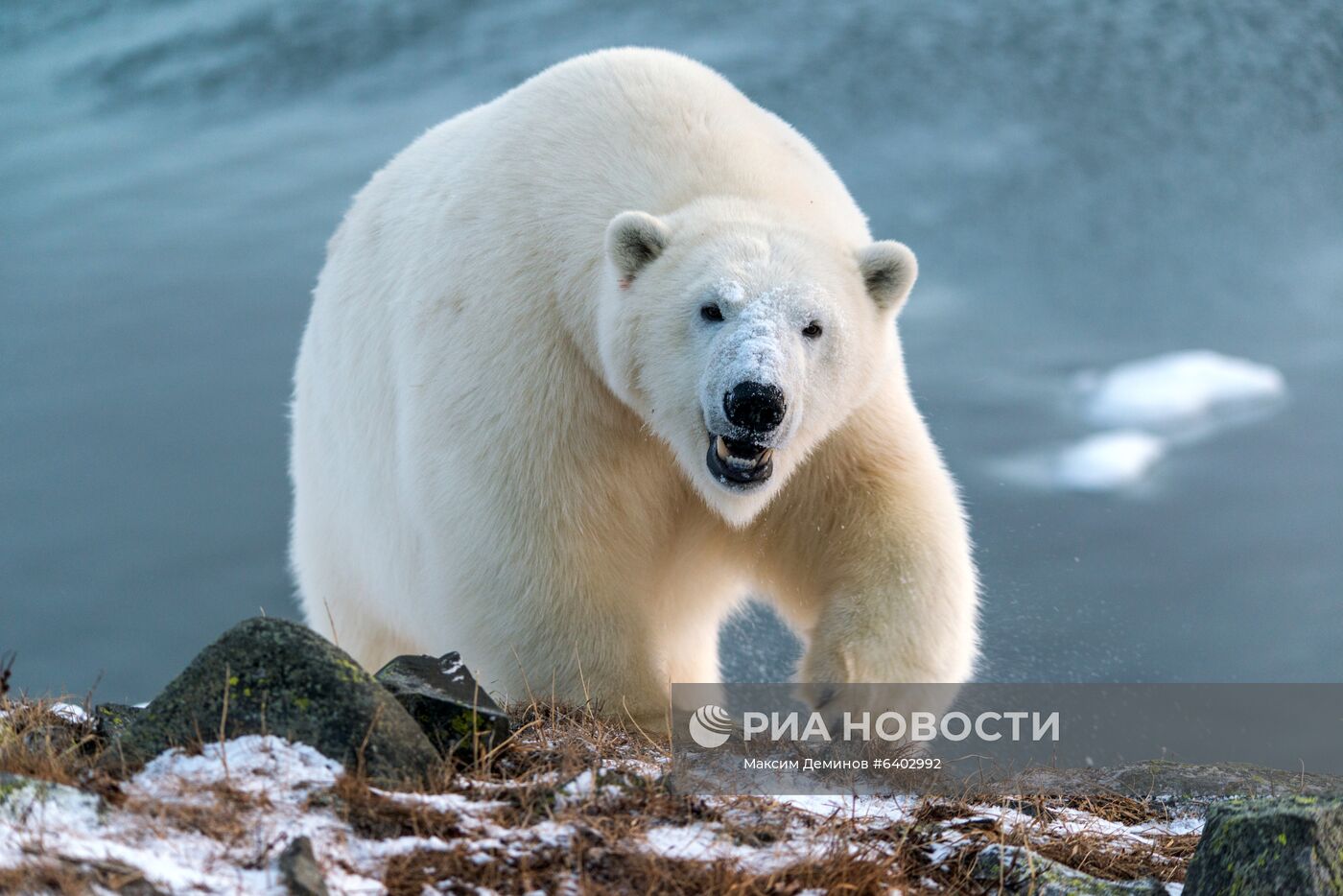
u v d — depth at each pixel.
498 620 10.70
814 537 11.45
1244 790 9.77
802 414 9.99
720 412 9.63
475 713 7.92
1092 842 8.26
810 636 11.73
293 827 6.53
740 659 14.79
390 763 7.23
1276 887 6.95
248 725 7.18
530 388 10.78
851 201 12.23
